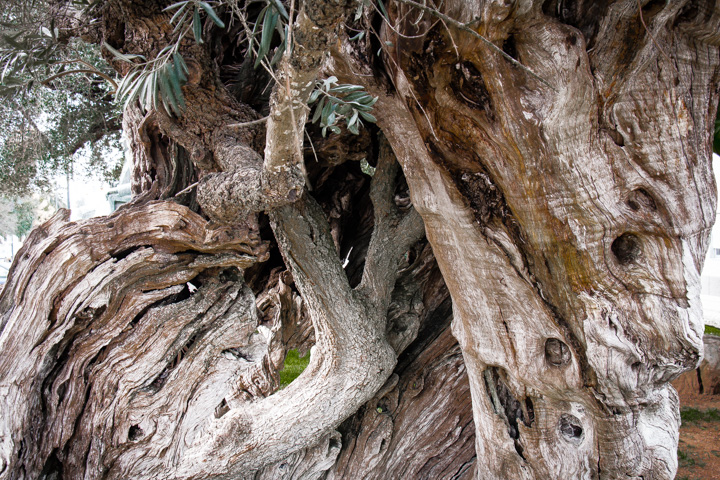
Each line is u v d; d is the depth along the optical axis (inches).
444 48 90.5
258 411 150.8
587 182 95.7
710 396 318.3
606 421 118.9
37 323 112.2
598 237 100.0
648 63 90.6
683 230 99.2
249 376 188.4
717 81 102.9
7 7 121.1
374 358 151.7
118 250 116.9
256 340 142.2
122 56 87.4
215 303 132.5
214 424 146.5
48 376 119.2
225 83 165.9
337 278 146.2
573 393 120.3
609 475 126.3
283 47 70.1
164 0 113.4
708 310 422.3
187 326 128.6
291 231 138.6
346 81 118.6
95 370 122.1
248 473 151.3
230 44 171.8
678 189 97.6
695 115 99.5
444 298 202.2
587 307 107.2
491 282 120.3
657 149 95.2
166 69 81.4
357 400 152.6
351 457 173.9
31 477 117.3
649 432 123.4
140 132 154.9
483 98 96.1
